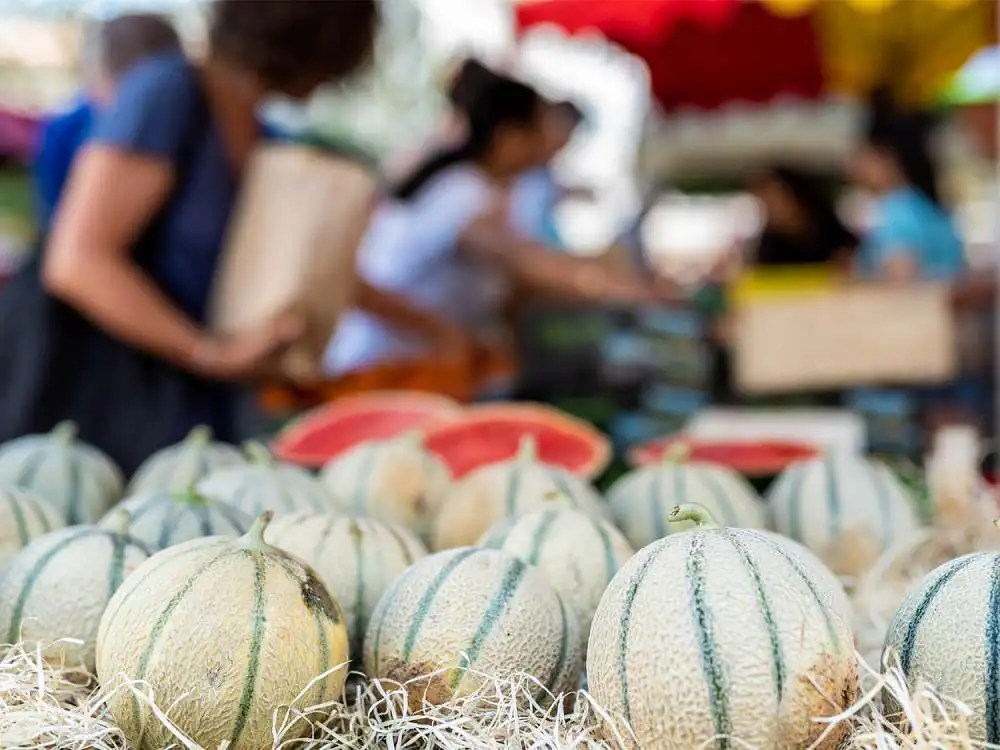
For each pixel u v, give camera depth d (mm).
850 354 3643
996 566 991
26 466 1684
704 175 7281
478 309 3373
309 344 2482
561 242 4324
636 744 931
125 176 2213
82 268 2197
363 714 1084
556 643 1118
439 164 3385
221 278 2391
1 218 4645
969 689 935
